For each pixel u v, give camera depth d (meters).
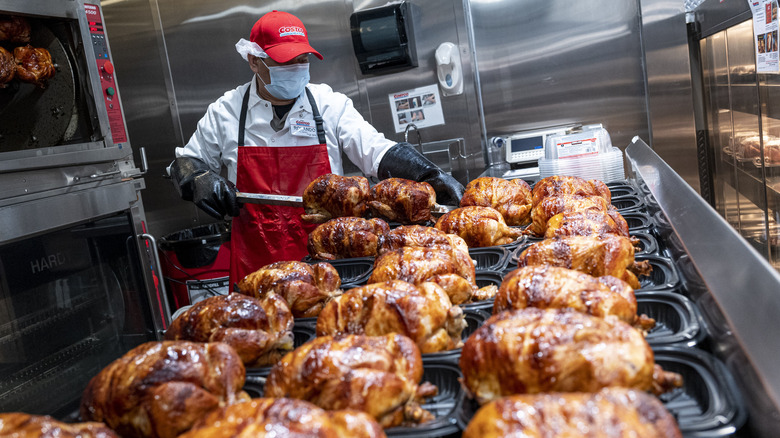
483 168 4.50
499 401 0.82
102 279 2.51
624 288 1.19
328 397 1.00
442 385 1.19
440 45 4.23
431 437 0.96
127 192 2.62
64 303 2.33
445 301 1.27
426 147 4.49
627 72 4.20
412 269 1.55
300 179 3.28
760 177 2.57
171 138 4.84
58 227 2.28
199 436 0.85
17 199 2.15
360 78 4.48
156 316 2.77
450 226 2.03
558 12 4.23
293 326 1.41
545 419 0.77
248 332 1.28
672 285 1.40
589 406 0.78
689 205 1.70
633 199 2.41
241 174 3.31
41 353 2.22
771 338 0.85
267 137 3.28
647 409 0.78
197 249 3.79
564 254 1.47
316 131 3.26
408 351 1.08
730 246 1.24
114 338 2.55
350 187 2.36
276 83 3.00
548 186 2.27
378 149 3.12
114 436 0.91
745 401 0.90
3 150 2.38
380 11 4.06
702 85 3.87
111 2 4.44
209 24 4.62
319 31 4.46
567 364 0.92
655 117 4.12
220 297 1.39
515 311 1.06
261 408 0.88
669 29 3.93
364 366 1.03
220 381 1.06
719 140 3.48
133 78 4.59
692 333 1.14
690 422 0.88
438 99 4.39
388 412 1.00
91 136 2.54
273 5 4.50
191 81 4.74
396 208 2.37
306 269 1.62
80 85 2.49
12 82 2.37
